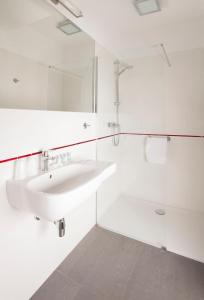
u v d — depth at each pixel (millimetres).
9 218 988
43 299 1160
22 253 1091
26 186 897
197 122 2049
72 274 1344
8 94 1095
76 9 1383
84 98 1683
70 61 1552
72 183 1282
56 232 1365
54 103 1383
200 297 1164
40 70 1309
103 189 2031
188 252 1542
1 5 1063
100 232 1824
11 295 1038
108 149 2082
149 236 1726
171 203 2258
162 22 1771
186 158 2145
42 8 1291
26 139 1053
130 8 1562
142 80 2205
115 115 2184
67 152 1422
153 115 2225
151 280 1289
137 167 2363
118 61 2150
